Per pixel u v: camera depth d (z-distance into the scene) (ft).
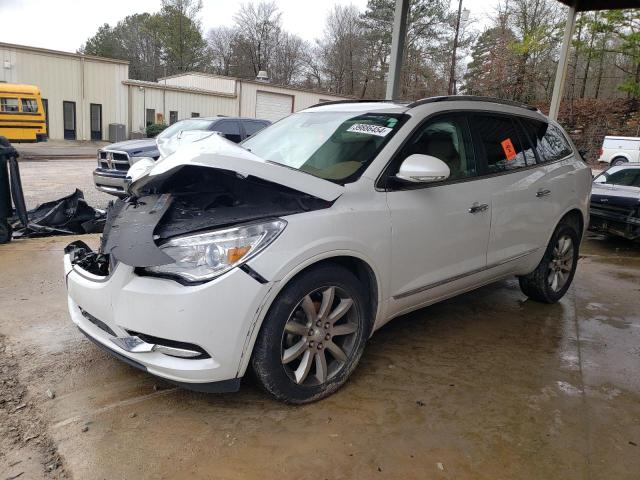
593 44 98.68
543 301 15.53
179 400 9.52
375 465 7.86
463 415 9.30
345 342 9.92
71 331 12.34
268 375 8.70
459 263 11.71
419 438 8.57
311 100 119.85
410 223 10.32
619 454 8.36
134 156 32.12
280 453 8.07
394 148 10.48
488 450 8.32
